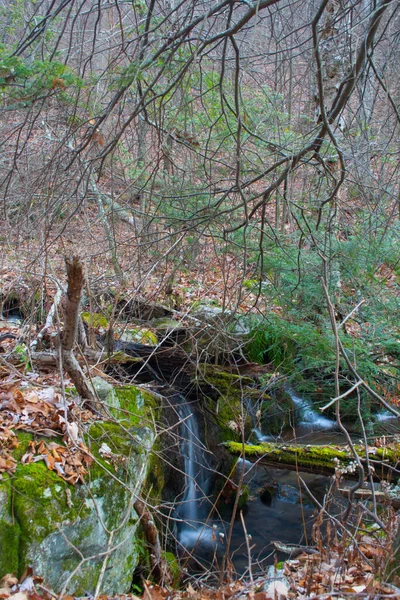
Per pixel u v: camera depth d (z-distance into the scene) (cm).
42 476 345
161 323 715
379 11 351
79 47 414
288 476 661
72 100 407
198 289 775
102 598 342
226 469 647
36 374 457
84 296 659
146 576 432
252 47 522
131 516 400
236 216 654
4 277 620
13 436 362
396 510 453
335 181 473
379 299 700
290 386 729
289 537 570
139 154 550
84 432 392
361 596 289
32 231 536
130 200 590
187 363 669
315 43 357
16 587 305
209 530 595
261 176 445
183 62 398
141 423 459
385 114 596
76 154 411
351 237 662
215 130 589
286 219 728
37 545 323
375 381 696
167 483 562
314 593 321
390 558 323
